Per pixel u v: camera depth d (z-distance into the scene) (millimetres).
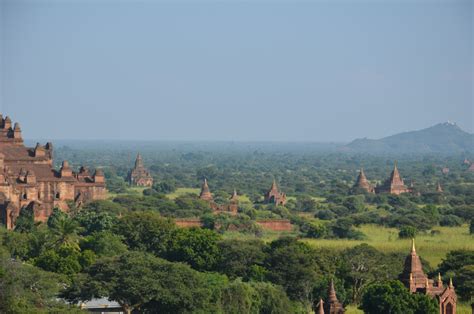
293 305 186375
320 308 160250
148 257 170375
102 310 171875
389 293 165125
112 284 161000
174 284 162750
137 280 161375
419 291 171250
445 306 168000
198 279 167750
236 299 173000
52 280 162625
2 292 148625
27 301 151250
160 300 161250
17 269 157625
